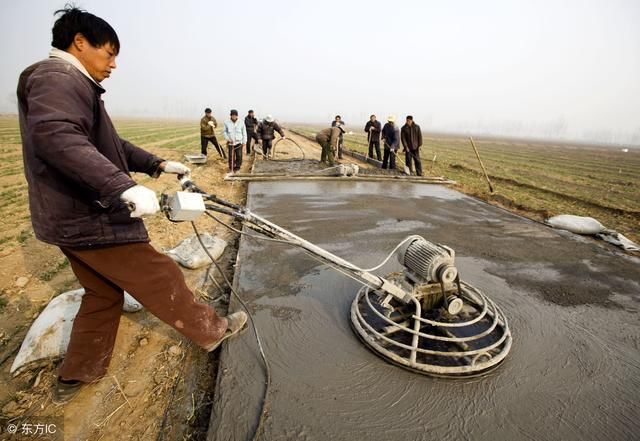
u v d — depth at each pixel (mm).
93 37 1734
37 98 1513
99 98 1827
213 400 2178
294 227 5359
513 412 2164
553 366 2592
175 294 2111
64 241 1771
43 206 1723
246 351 2566
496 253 4754
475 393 2291
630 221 8008
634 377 2541
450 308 2762
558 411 2195
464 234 5473
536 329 3049
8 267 4055
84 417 2139
